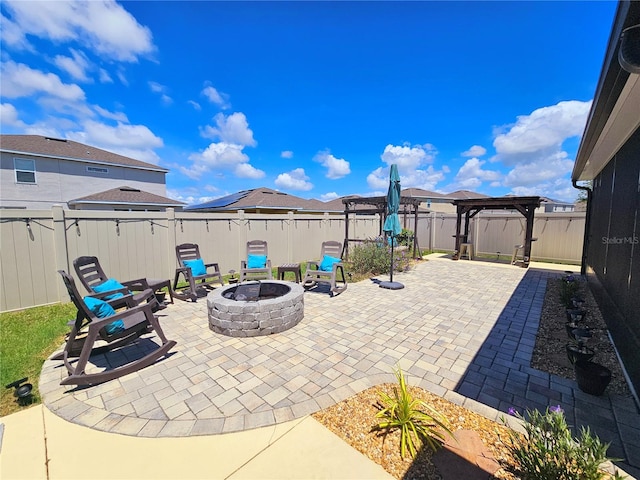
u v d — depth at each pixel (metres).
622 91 2.67
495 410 2.45
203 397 2.68
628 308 3.33
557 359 3.39
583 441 1.68
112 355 3.55
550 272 8.55
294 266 6.90
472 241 12.60
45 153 14.67
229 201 18.59
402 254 9.38
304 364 3.27
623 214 3.96
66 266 5.68
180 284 7.14
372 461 1.95
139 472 1.89
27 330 4.32
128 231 6.50
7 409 2.55
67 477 1.86
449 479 1.79
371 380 2.93
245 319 4.00
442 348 3.68
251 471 1.89
